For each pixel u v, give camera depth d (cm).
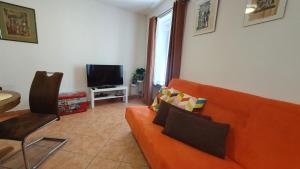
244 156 112
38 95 177
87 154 179
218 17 187
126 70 421
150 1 332
